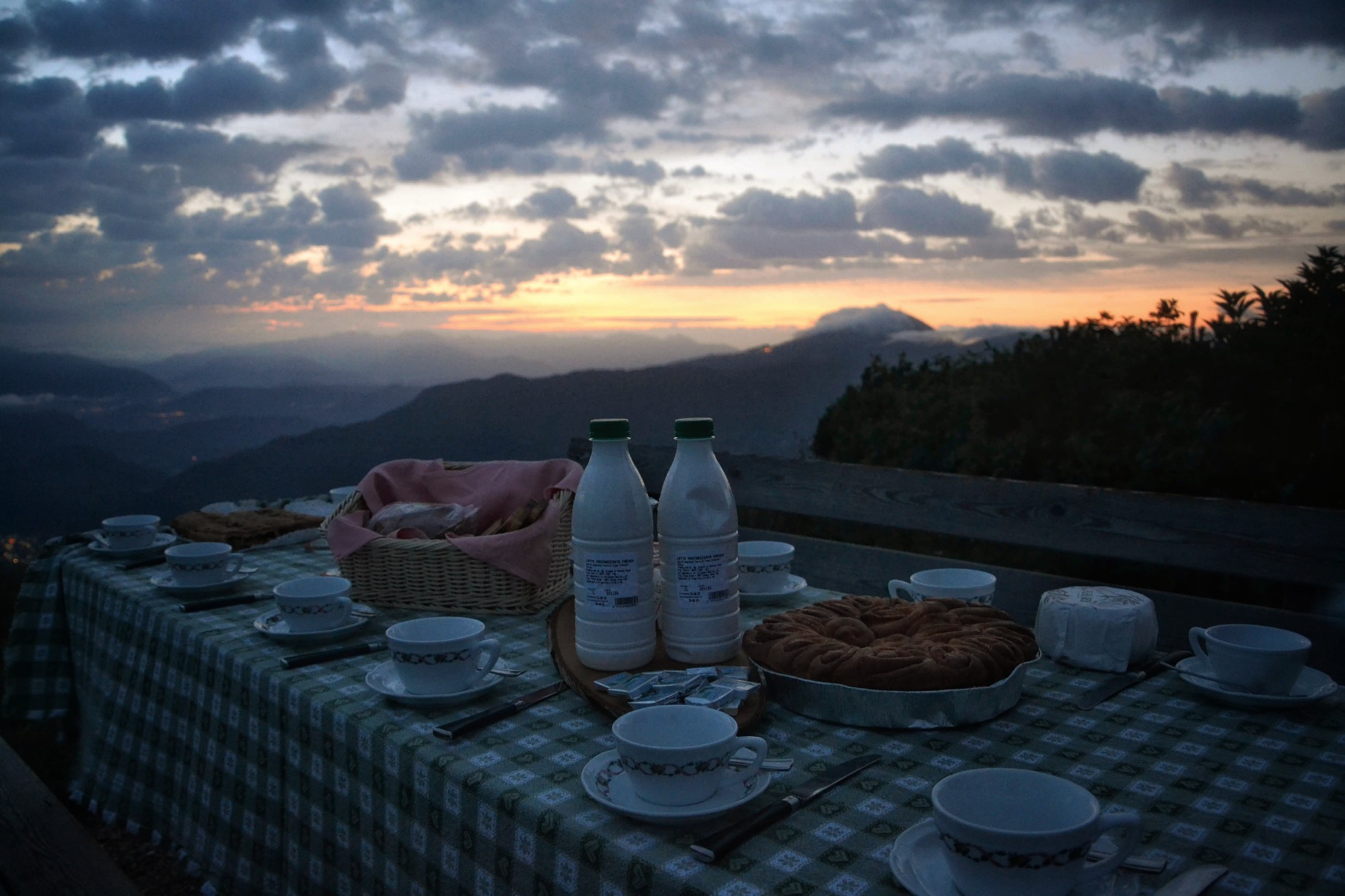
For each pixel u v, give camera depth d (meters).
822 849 0.85
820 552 3.32
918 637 1.32
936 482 2.98
